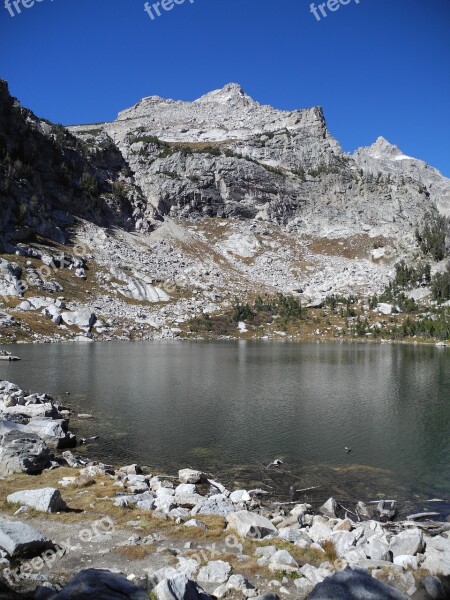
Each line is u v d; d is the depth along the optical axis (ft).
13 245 485.97
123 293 514.27
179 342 404.98
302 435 112.37
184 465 90.68
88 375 197.26
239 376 204.33
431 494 77.82
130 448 100.63
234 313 517.96
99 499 61.57
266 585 40.65
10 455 75.51
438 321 492.54
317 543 51.26
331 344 417.08
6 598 35.12
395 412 136.77
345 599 33.94
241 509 65.05
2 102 609.83
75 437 103.91
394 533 60.13
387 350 357.20
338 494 77.46
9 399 120.26
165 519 55.62
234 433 113.29
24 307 390.63
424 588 41.24
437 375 213.25
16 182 563.48
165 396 156.97
